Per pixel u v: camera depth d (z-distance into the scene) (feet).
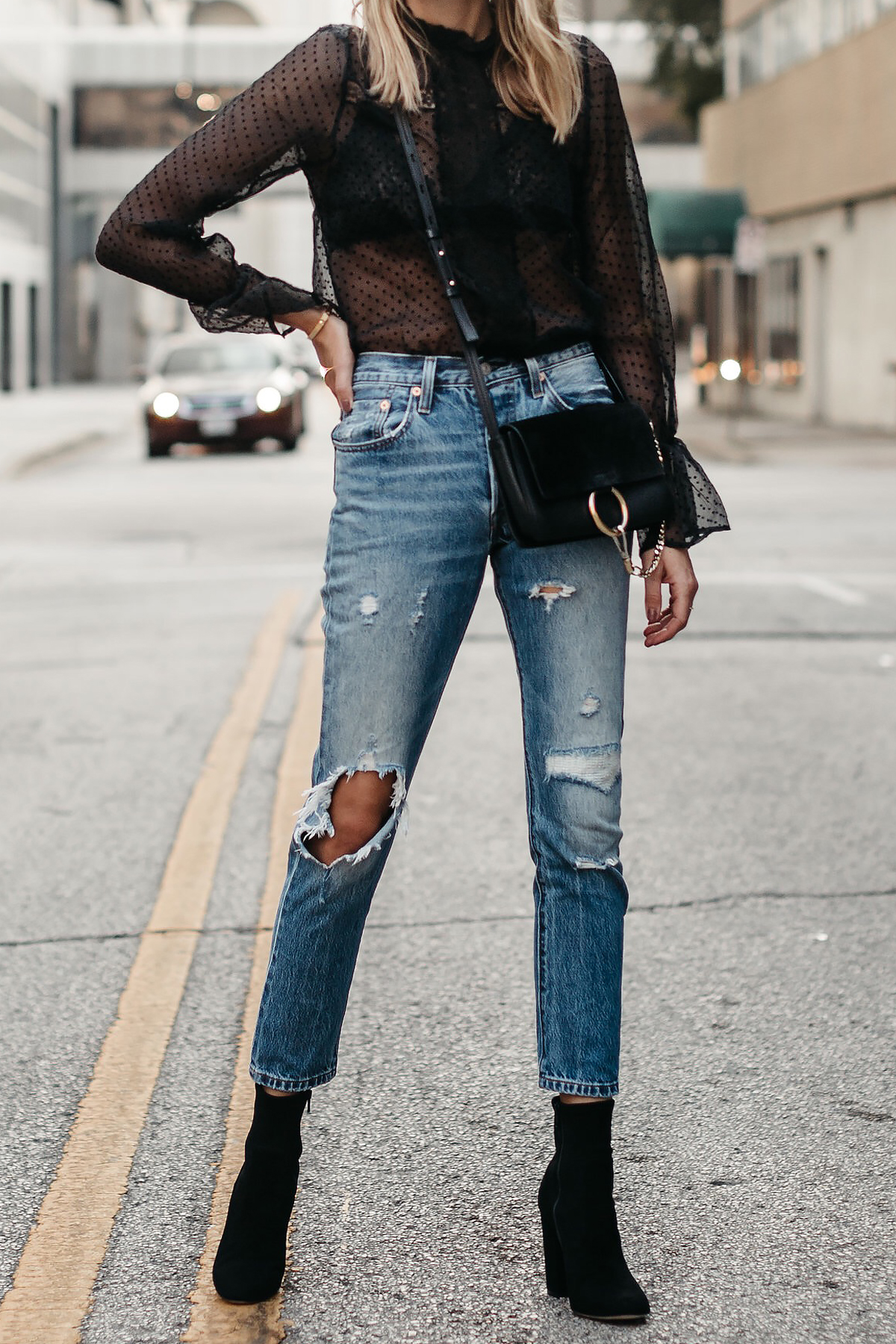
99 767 23.67
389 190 9.14
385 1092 12.88
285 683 29.37
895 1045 13.62
